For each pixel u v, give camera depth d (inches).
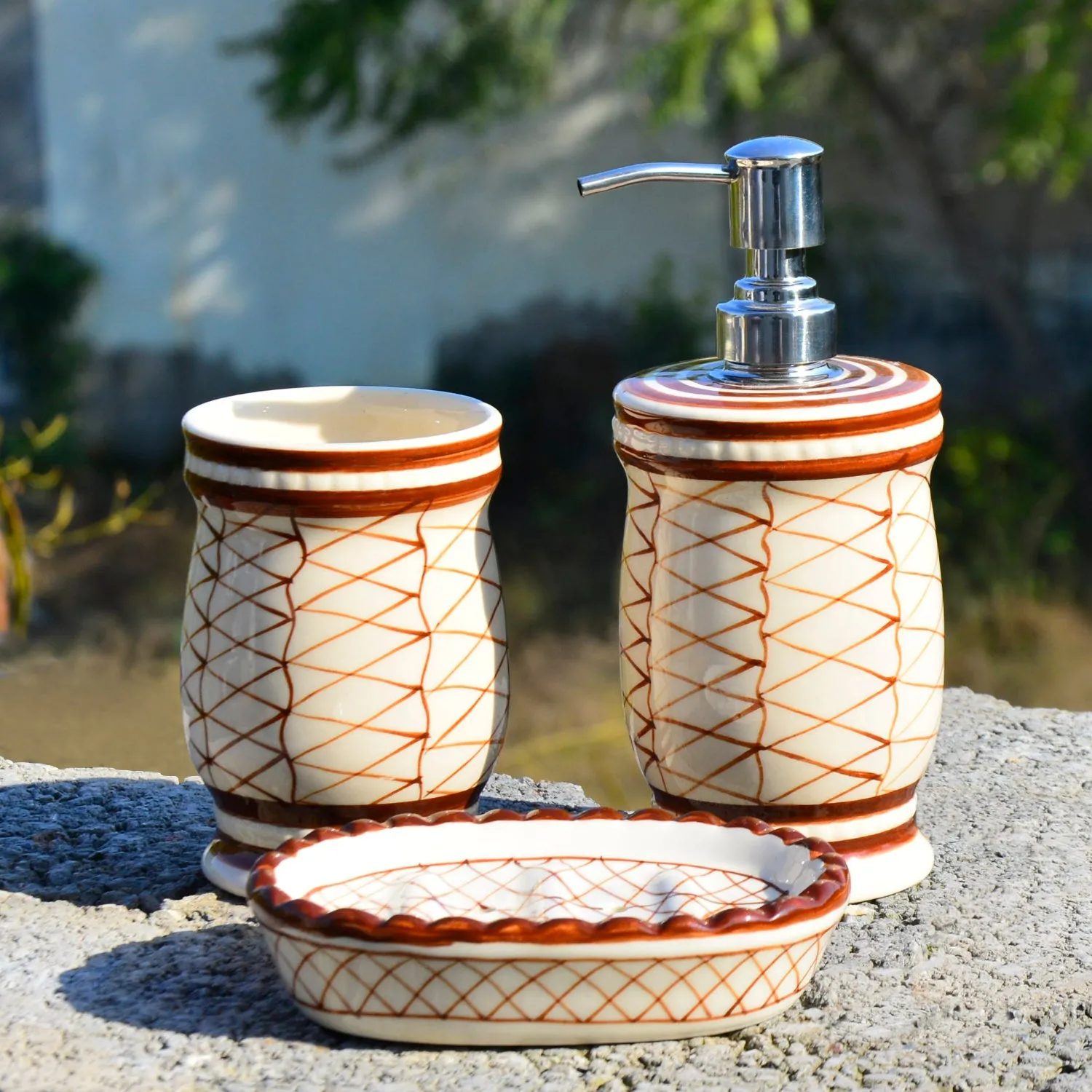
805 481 30.5
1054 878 34.2
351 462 29.8
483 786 33.4
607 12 177.3
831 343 32.9
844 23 158.6
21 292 177.9
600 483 169.6
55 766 43.9
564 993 26.0
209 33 179.8
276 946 26.9
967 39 161.9
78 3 179.6
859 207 174.6
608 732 114.1
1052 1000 29.1
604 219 181.9
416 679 31.0
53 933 31.3
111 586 146.5
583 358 179.6
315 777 31.2
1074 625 145.3
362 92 159.6
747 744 31.6
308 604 30.5
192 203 182.7
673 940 25.7
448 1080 26.1
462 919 25.7
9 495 73.3
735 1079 26.3
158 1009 28.4
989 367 176.4
